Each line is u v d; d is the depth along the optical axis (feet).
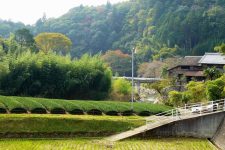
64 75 264.72
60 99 253.03
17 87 251.60
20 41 377.50
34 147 156.35
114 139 178.09
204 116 190.08
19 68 254.06
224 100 202.49
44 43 462.60
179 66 337.52
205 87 241.14
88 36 647.56
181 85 299.99
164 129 185.47
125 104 242.78
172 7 597.11
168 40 514.68
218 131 189.06
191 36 517.55
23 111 201.57
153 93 342.03
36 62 258.57
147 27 617.62
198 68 332.60
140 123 195.00
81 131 183.83
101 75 278.46
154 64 431.43
